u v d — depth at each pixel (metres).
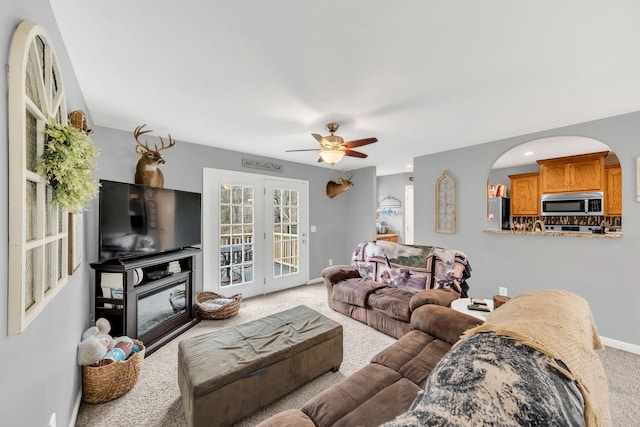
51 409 1.19
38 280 0.96
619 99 2.18
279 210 4.51
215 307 3.29
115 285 2.26
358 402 1.27
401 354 1.69
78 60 1.65
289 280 4.64
